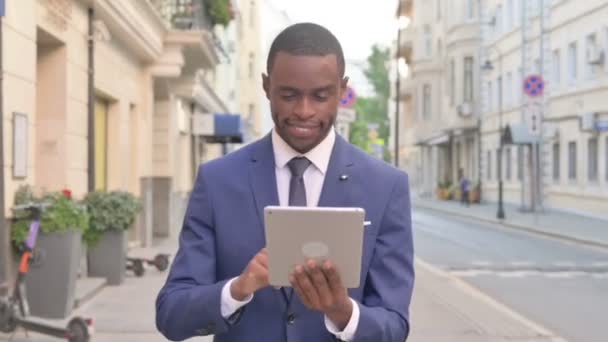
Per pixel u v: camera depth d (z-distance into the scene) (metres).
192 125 24.80
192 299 2.17
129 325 7.55
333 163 2.30
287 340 2.22
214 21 21.83
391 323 2.16
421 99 54.16
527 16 35.28
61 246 7.57
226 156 2.39
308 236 1.96
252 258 2.26
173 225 18.88
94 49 10.85
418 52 55.69
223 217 2.29
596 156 28.03
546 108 32.84
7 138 7.18
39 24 8.36
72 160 9.84
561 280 12.46
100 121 12.84
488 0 42.66
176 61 15.77
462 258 15.70
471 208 36.41
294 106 2.20
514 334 7.65
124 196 10.21
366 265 2.26
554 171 32.50
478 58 43.94
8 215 7.17
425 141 53.59
